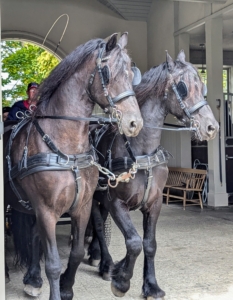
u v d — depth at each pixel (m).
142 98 3.63
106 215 4.61
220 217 7.80
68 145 3.02
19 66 16.22
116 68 2.89
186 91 3.50
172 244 5.80
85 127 3.07
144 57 11.38
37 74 16.31
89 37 10.94
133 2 10.79
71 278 3.37
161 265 4.80
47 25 10.62
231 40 10.99
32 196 3.09
